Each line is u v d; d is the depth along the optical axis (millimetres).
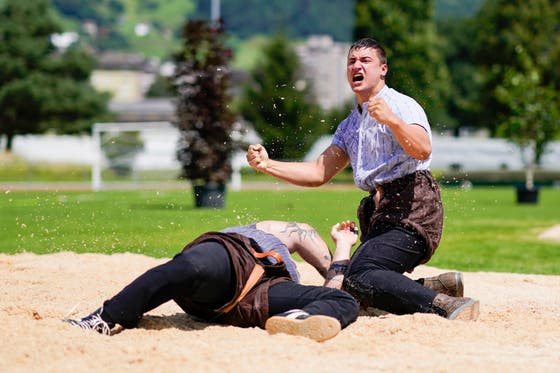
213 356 9469
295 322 10594
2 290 15141
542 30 110062
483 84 114938
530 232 36719
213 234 11734
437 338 10938
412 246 12523
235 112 49594
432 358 9836
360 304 12781
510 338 11258
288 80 97188
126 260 19219
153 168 91125
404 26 102312
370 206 13023
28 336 10156
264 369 9008
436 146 96438
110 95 128375
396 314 12328
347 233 13227
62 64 122438
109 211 41875
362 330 11227
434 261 24734
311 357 9680
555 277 18328
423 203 12602
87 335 10453
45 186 74250
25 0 120562
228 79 50062
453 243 31734
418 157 12156
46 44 120938
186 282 11164
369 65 12805
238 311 11562
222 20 50250
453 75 170625
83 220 35469
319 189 72625
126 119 159500
